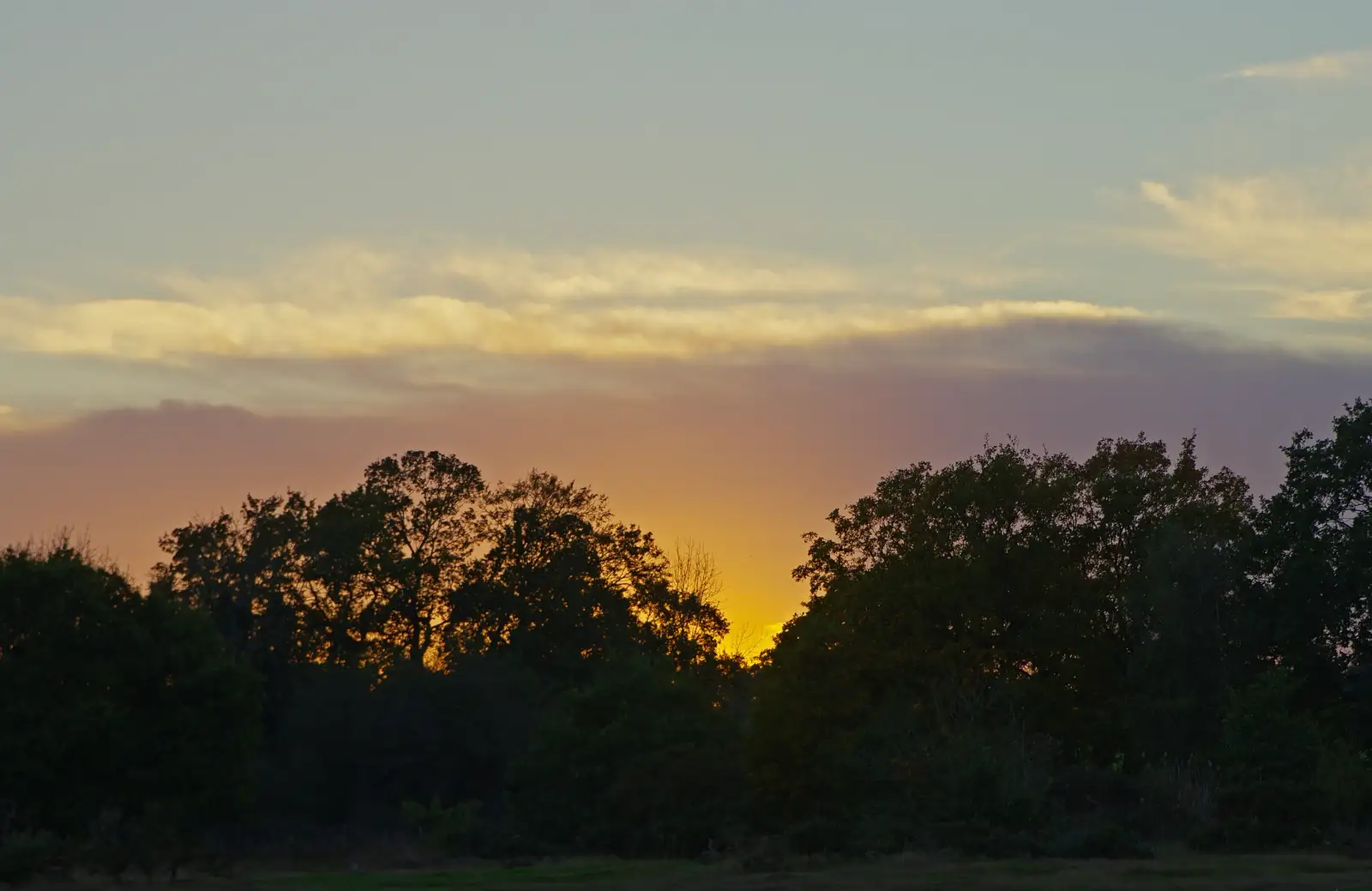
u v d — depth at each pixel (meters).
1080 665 59.59
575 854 44.19
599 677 52.28
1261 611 55.72
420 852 43.84
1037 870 31.09
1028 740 49.72
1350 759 43.50
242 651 61.47
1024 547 61.00
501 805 53.31
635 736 47.78
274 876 34.56
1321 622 54.16
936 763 41.66
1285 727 43.47
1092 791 44.47
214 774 45.41
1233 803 37.75
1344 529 55.84
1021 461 63.47
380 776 55.34
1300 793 37.44
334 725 55.75
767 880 30.08
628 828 44.75
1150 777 45.09
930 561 60.56
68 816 43.06
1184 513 61.41
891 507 62.84
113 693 44.94
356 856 42.72
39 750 42.56
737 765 46.97
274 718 61.72
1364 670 52.53
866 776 43.44
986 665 59.62
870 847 36.06
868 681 56.62
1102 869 31.03
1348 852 35.31
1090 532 62.62
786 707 48.75
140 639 45.38
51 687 44.19
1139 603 55.88
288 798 54.56
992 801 38.59
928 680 55.75
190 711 45.41
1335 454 56.50
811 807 45.84
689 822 44.12
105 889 30.36
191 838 42.41
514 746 56.62
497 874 34.56
